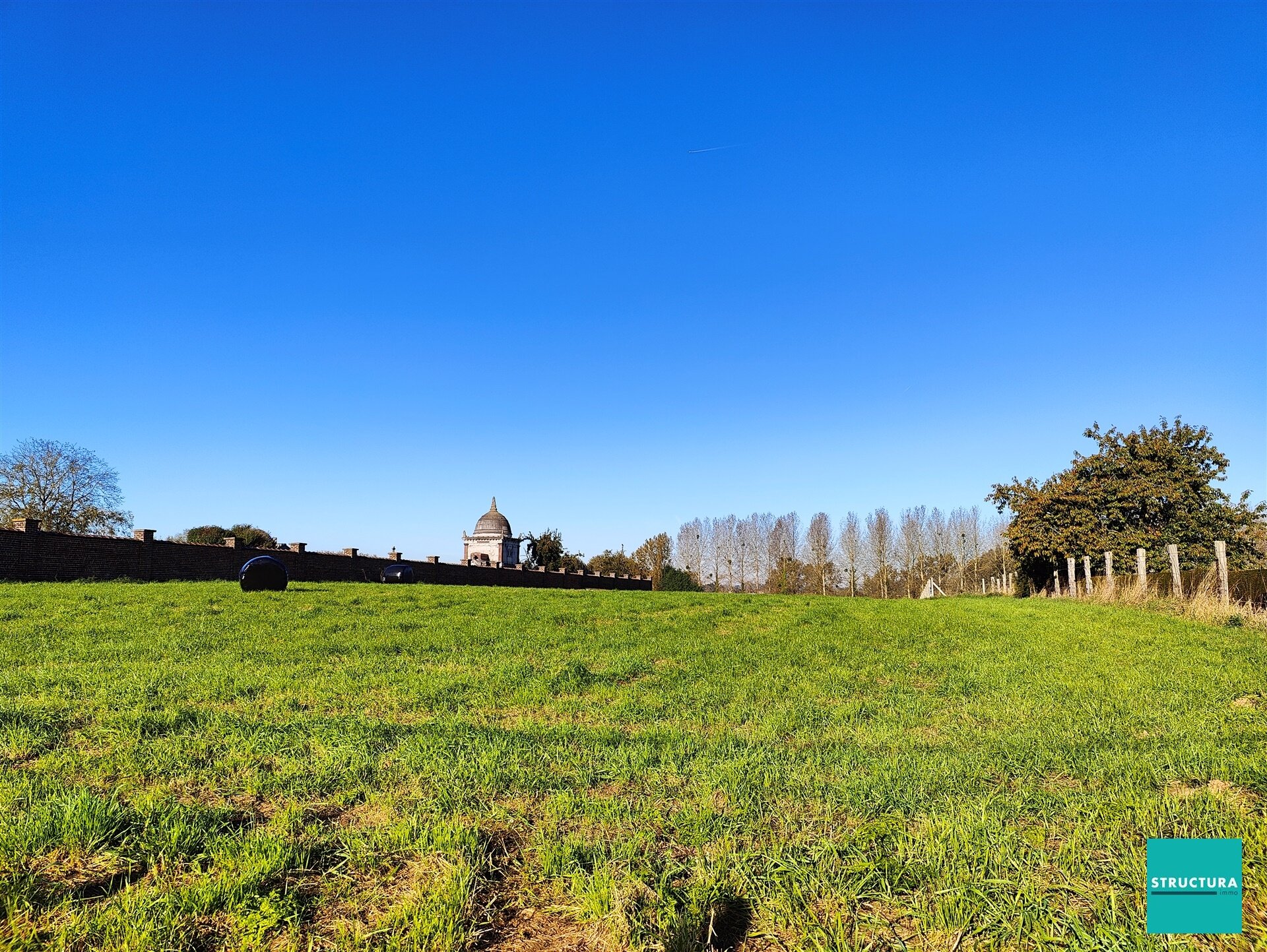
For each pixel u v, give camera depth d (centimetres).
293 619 1524
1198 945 333
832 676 1078
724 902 379
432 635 1366
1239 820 451
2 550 2322
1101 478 3569
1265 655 1174
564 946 349
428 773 578
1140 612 1994
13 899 359
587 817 497
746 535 8912
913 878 399
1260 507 3275
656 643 1369
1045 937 343
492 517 8250
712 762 624
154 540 2881
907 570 7925
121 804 480
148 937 335
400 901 380
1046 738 693
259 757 616
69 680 889
